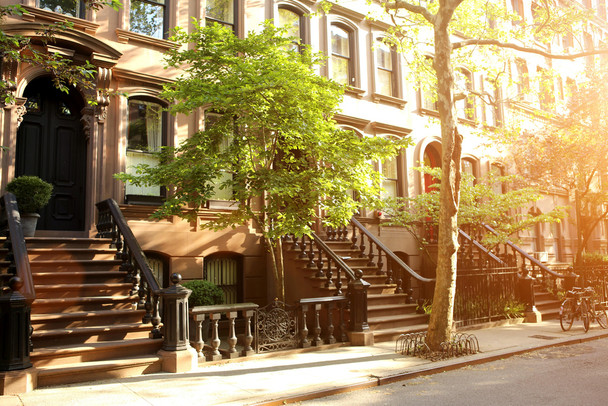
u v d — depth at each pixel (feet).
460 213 40.75
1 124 29.17
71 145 33.71
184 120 36.83
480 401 18.49
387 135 48.49
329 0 44.75
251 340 25.80
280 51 28.58
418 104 52.75
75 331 22.25
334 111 30.19
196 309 24.39
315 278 34.17
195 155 27.81
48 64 25.64
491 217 42.42
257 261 38.70
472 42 32.58
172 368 22.34
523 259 50.85
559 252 69.62
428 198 41.22
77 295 25.04
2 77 29.37
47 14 31.55
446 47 27.66
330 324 29.81
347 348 28.96
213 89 26.21
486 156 55.31
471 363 25.67
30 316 20.45
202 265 35.73
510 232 42.57
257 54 28.55
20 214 27.86
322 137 27.66
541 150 52.16
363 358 25.94
